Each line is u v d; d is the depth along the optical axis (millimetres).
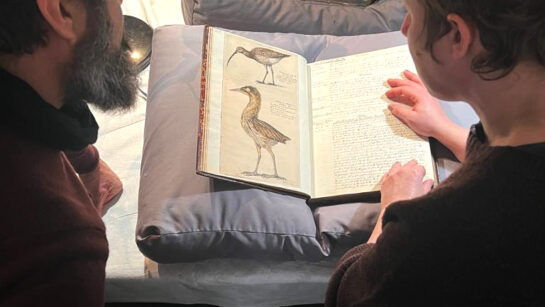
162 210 752
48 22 502
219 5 956
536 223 376
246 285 882
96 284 549
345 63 871
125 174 971
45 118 535
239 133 763
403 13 994
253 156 755
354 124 811
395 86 818
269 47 860
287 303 1037
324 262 842
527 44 391
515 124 420
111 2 577
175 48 895
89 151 854
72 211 543
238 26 985
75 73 566
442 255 408
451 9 404
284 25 984
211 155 730
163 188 769
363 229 751
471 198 395
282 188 754
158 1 1190
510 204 380
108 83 622
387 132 792
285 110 810
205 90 768
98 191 917
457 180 414
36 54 526
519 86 411
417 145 774
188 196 756
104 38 567
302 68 871
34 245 495
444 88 484
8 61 514
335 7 1017
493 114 439
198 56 885
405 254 426
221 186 756
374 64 855
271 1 973
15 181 504
